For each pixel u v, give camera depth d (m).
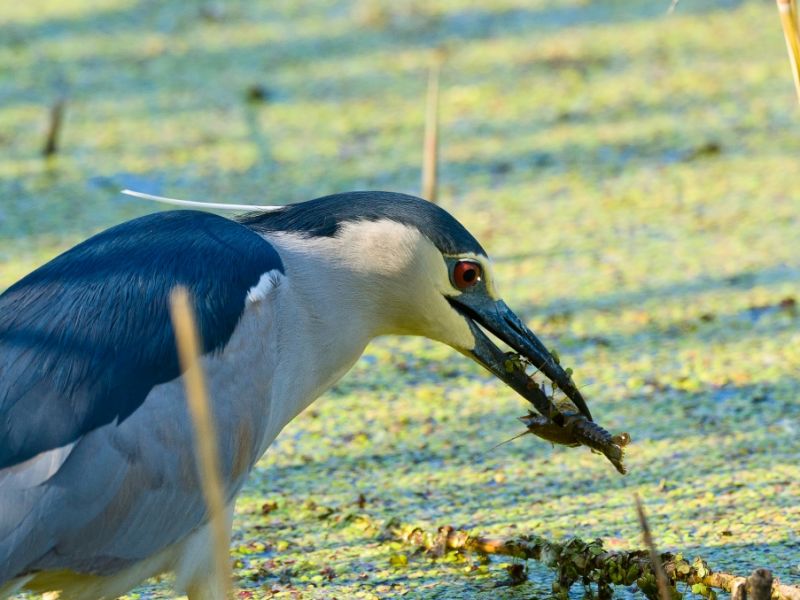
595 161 15.74
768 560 8.45
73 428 6.91
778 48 18.89
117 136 16.38
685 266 13.24
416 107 17.27
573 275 13.13
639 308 12.45
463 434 10.43
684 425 10.43
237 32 19.91
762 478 9.58
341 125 16.75
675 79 17.95
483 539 8.55
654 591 7.79
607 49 19.05
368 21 20.31
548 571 8.52
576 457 10.06
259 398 7.70
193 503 7.32
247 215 8.99
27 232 13.97
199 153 15.92
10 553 6.63
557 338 11.97
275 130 16.61
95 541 6.94
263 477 9.85
